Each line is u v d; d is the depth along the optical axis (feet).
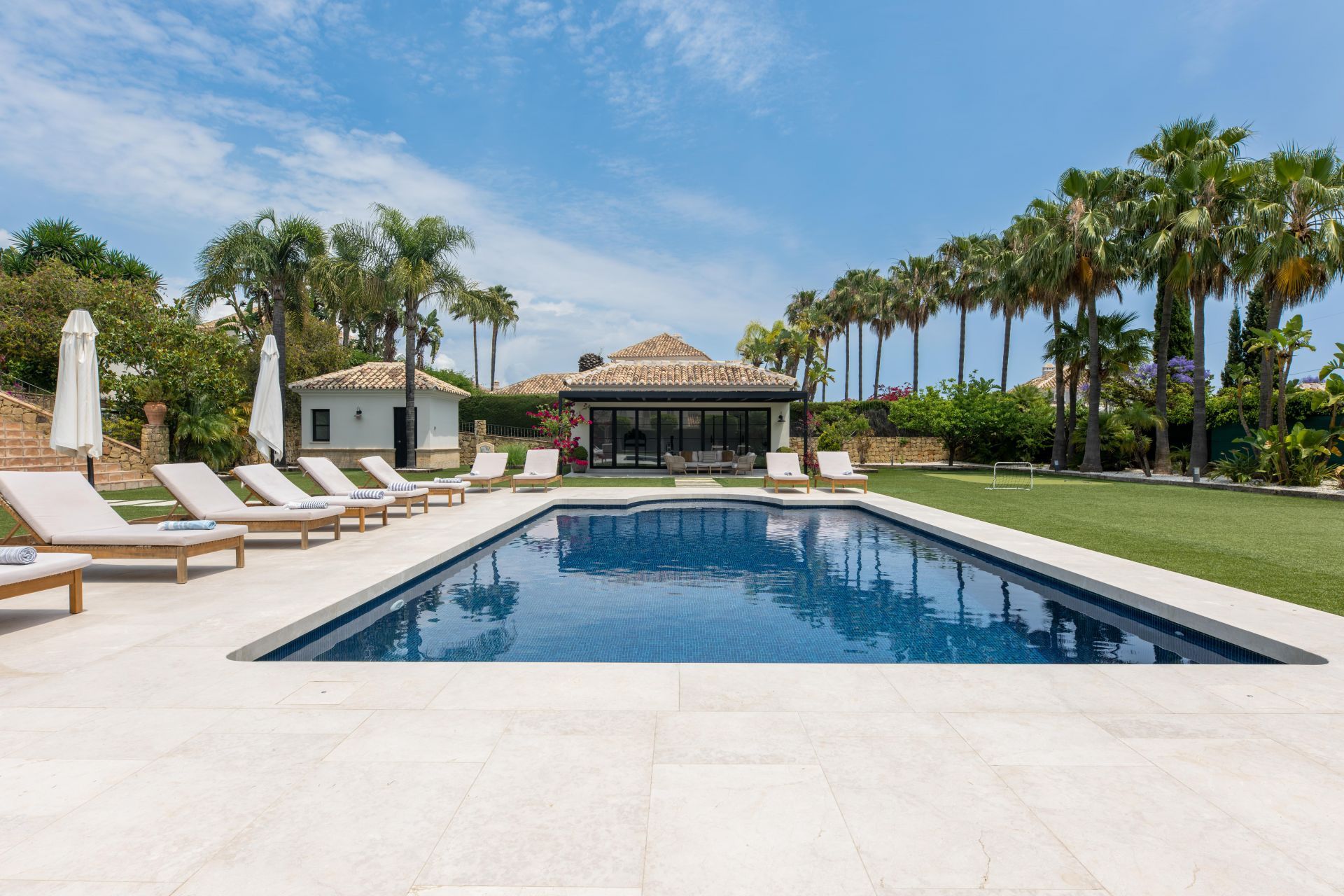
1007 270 84.02
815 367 150.51
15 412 51.39
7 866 6.44
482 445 81.15
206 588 18.65
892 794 7.86
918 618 18.88
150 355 57.93
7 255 84.69
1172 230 64.13
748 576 24.35
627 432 79.51
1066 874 6.36
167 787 7.96
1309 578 21.07
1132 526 33.30
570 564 26.63
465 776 8.22
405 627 17.80
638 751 8.95
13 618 15.49
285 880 6.23
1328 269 59.00
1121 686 11.60
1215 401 73.82
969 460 98.43
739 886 6.14
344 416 79.97
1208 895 6.07
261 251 71.41
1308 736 9.57
